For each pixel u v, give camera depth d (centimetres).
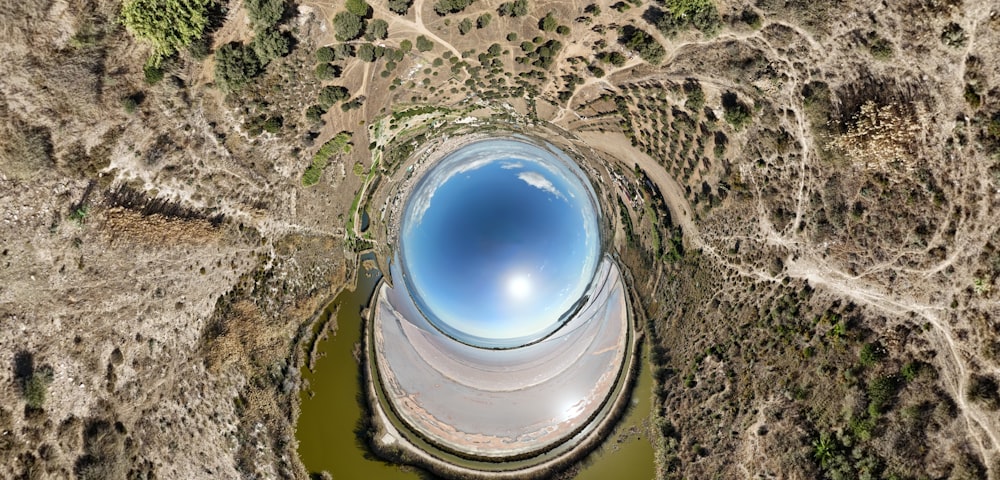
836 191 3250
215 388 3738
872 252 3177
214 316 3744
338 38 3522
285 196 3847
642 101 3725
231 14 3344
